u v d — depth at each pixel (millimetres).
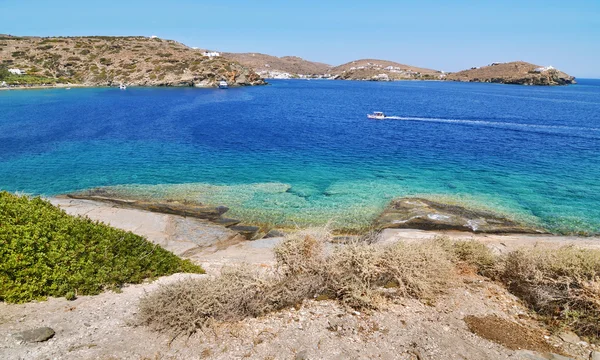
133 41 165125
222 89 133250
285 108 79438
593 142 43125
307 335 6840
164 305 7094
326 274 8648
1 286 7375
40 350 5938
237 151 36281
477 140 43812
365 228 18234
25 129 45688
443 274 9039
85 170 28547
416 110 77750
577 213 20688
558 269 8664
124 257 10031
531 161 33312
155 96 97312
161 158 32844
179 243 15992
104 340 6410
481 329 7293
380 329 7148
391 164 31812
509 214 20359
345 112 73250
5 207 9781
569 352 6660
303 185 25328
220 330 6918
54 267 8258
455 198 22797
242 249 15492
